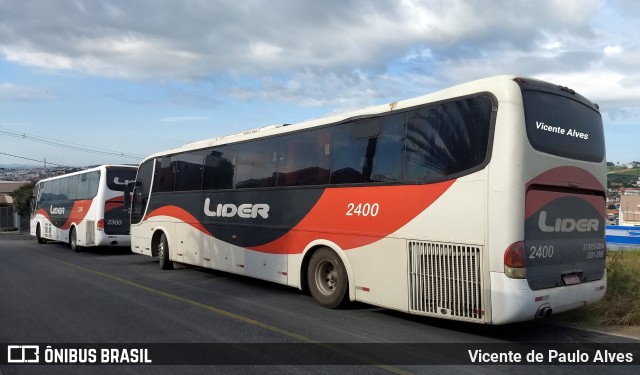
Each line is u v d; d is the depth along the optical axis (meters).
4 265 14.93
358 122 7.91
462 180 6.29
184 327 7.16
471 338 6.59
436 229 6.54
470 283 6.15
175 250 12.96
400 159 7.15
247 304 8.73
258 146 10.12
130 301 9.03
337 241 8.05
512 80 6.18
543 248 6.12
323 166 8.49
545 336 6.75
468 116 6.35
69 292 9.99
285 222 9.23
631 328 7.17
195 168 12.29
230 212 10.80
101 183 18.12
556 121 6.46
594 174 6.98
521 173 5.93
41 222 25.91
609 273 8.77
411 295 6.84
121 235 18.23
